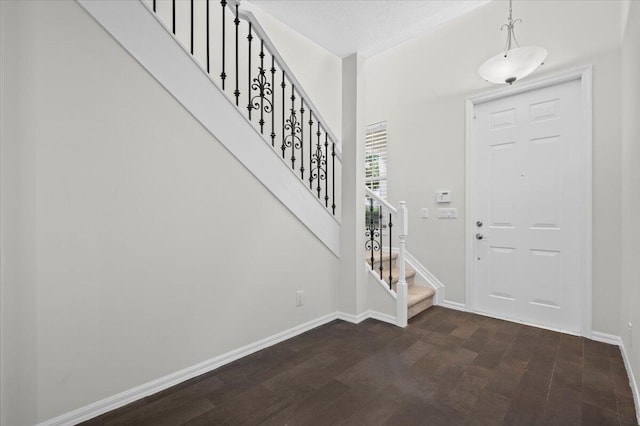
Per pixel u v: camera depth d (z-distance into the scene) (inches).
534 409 61.2
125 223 62.9
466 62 123.6
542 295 106.4
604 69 92.8
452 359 82.7
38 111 52.7
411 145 141.9
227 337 81.0
